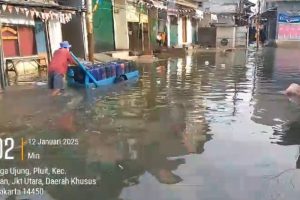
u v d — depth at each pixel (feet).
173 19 139.23
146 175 21.70
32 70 61.26
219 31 165.89
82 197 19.21
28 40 62.18
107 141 27.48
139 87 50.88
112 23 91.35
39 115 34.35
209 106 39.45
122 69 56.39
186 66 79.97
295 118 34.73
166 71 70.23
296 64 87.10
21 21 59.82
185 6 151.84
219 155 24.85
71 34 75.10
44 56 64.69
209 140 27.96
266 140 28.14
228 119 34.12
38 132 29.37
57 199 19.03
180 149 25.94
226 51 135.74
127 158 24.21
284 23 167.12
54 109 36.70
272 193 19.48
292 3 165.78
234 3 191.31
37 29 63.98
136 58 90.94
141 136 28.73
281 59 101.14
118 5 92.68
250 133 29.86
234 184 20.51
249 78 61.82
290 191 19.72
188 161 23.81
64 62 45.78
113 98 42.80
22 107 37.06
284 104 40.83
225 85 53.93
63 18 62.39
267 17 209.36
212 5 193.16
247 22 211.00
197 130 30.48
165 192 19.58
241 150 25.86
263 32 217.77
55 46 67.26
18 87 47.21
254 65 83.92
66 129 30.25
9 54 58.29
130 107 38.27
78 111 36.14
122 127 31.01
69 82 48.29
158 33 124.06
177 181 20.84
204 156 24.66
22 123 31.65
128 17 97.81
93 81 48.96
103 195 19.39
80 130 30.04
